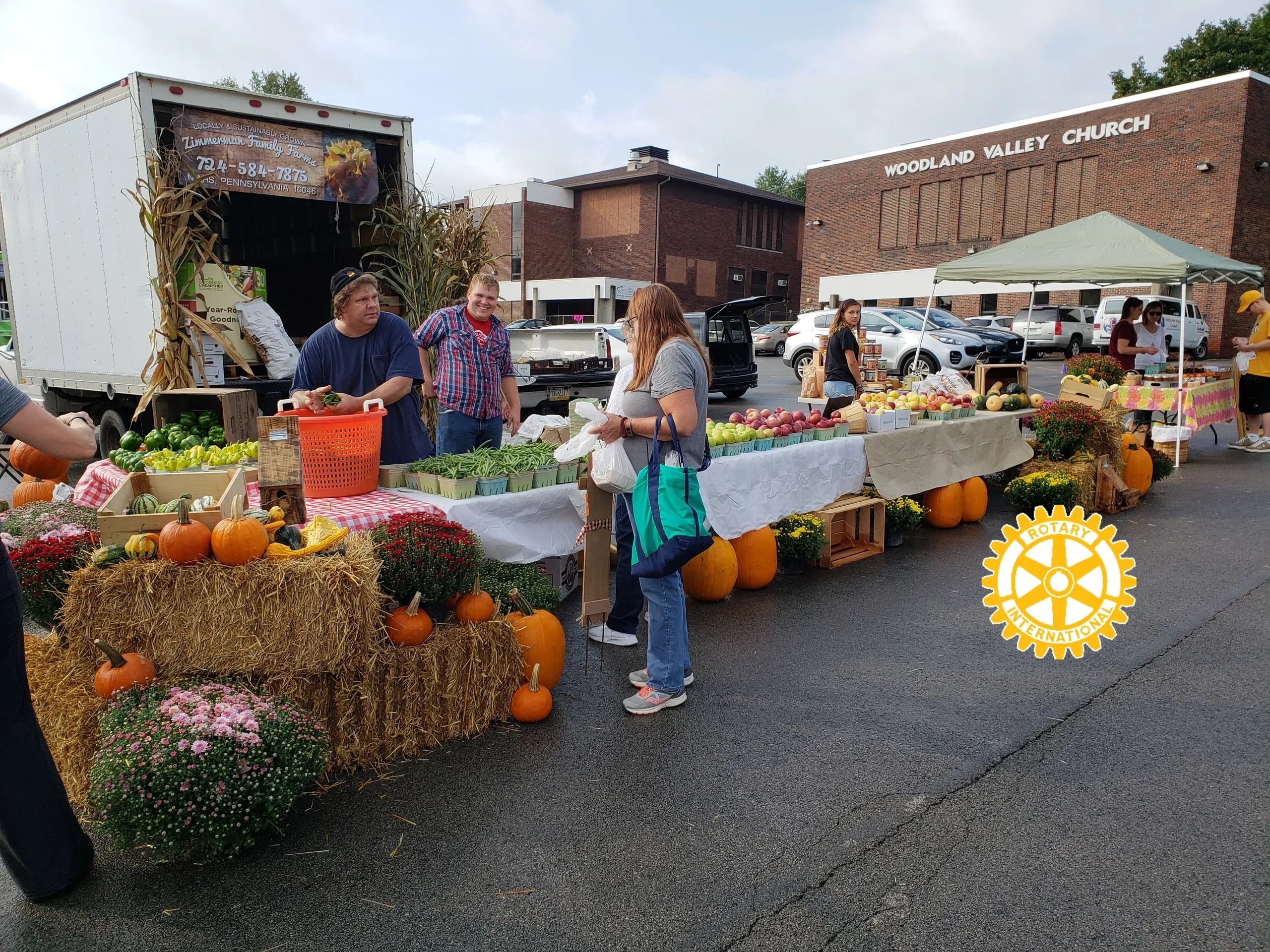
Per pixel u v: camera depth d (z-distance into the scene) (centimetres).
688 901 241
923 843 268
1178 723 348
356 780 304
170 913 236
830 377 810
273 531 293
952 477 675
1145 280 865
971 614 483
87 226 686
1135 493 735
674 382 320
